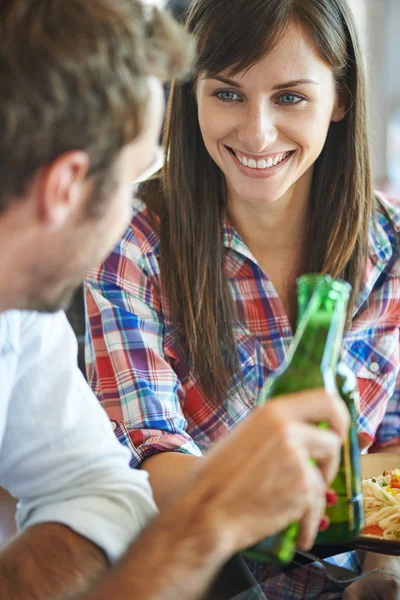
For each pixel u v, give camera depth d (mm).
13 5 738
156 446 1446
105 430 1141
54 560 977
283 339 1703
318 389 877
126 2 823
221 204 1683
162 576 795
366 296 1746
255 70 1455
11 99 724
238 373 1655
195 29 1491
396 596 964
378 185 5164
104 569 987
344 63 1554
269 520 822
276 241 1717
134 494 1072
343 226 1699
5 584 948
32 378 1115
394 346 1791
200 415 1674
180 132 1634
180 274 1643
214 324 1639
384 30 5066
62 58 728
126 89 770
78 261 825
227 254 1696
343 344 1739
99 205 800
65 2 747
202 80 1520
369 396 1771
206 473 838
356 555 1069
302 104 1503
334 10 1503
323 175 1698
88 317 1634
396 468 1384
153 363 1585
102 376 1591
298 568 1011
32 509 1094
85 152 761
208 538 803
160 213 1697
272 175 1555
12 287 816
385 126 5145
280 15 1423
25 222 773
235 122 1511
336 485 1016
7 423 1110
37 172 752
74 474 1090
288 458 811
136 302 1628
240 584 959
